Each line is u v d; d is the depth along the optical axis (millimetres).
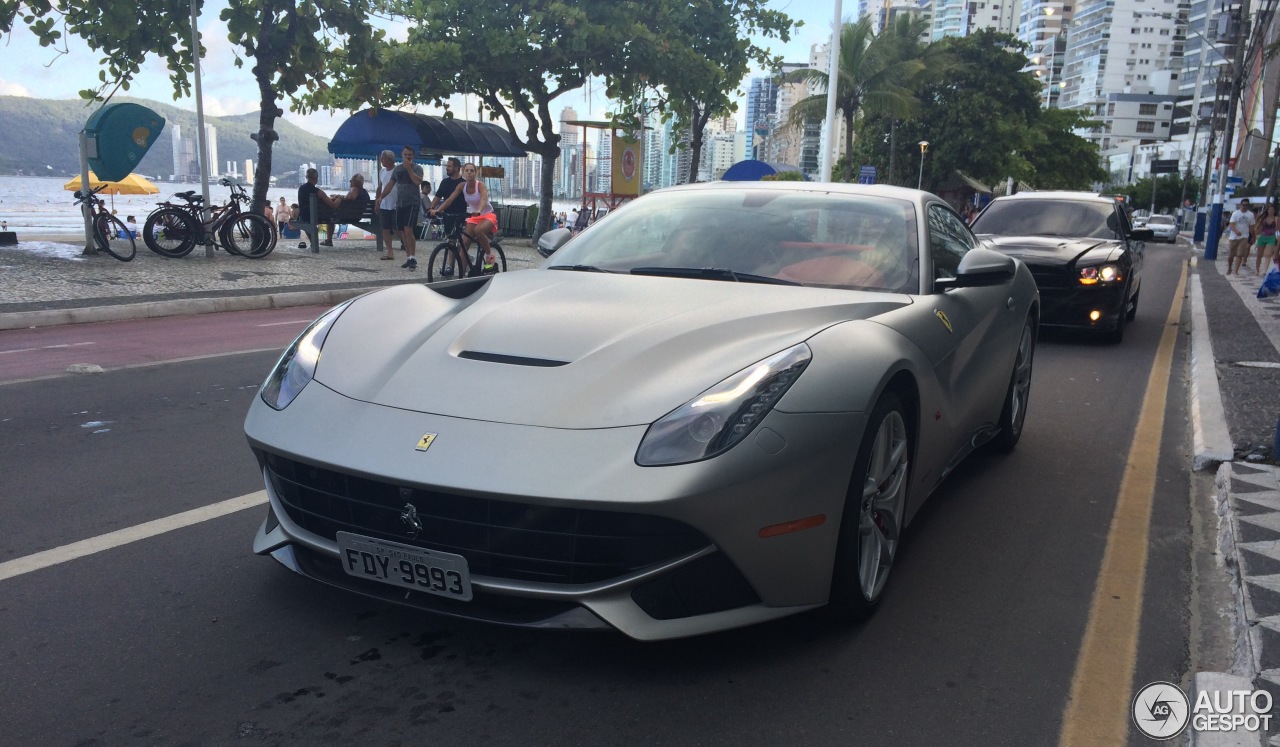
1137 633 2818
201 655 2500
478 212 12180
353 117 19734
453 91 19844
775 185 4055
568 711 2273
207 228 13438
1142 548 3545
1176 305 13125
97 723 2164
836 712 2311
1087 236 9414
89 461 4227
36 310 8312
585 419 2324
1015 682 2498
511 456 2248
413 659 2510
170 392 5703
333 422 2494
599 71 19922
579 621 2256
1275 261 13219
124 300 9242
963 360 3574
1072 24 185125
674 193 4121
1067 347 8828
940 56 36812
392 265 14219
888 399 2760
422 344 2764
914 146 44344
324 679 2395
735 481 2234
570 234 4086
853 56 30391
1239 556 3209
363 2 14859
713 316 2793
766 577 2363
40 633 2602
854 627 2783
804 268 3412
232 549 3242
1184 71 131875
